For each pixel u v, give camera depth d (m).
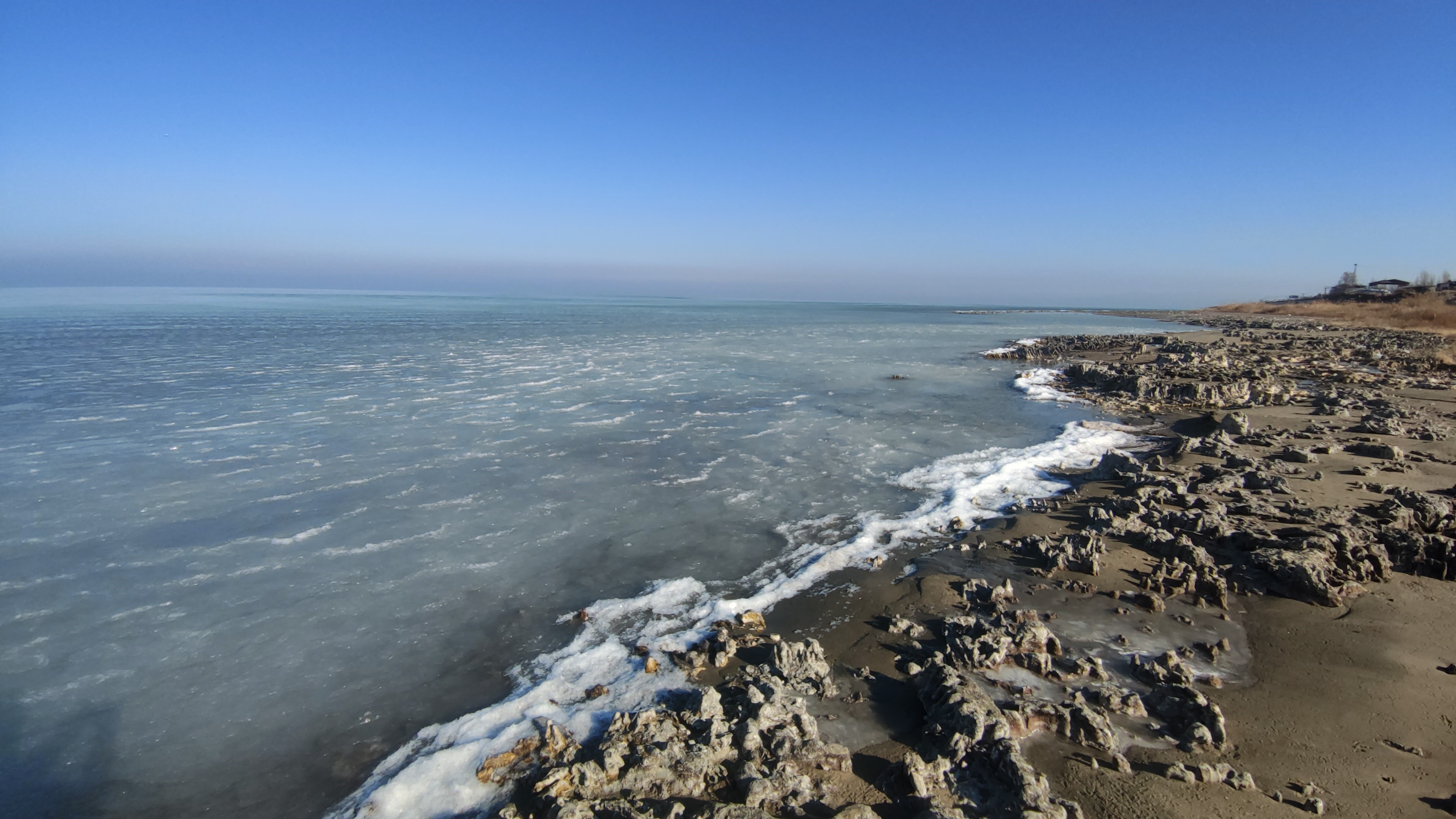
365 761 5.84
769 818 4.74
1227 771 5.26
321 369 27.80
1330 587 7.96
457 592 8.83
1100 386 25.17
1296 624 7.53
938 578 9.03
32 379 24.03
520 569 9.49
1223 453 14.12
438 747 5.98
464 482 13.23
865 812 4.85
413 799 5.35
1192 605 8.10
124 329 45.53
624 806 4.94
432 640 7.71
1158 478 12.27
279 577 9.17
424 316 71.88
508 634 7.84
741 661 7.20
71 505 11.70
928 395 24.03
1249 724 5.91
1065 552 9.35
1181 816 4.86
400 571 9.39
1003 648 6.88
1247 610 7.93
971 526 11.09
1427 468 12.82
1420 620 7.44
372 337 43.69
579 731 6.07
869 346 44.69
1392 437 15.32
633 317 80.56
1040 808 4.81
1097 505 11.53
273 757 5.89
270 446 15.59
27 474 13.34
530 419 18.97
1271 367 27.66
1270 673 6.67
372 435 16.80
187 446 15.47
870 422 19.19
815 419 19.50
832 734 5.93
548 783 5.22
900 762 5.51
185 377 24.97
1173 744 5.70
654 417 19.39
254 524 11.02
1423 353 32.72
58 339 37.94
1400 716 5.89
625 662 7.23
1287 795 5.02
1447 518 9.76
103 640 7.63
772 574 9.35
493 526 11.04
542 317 76.44
